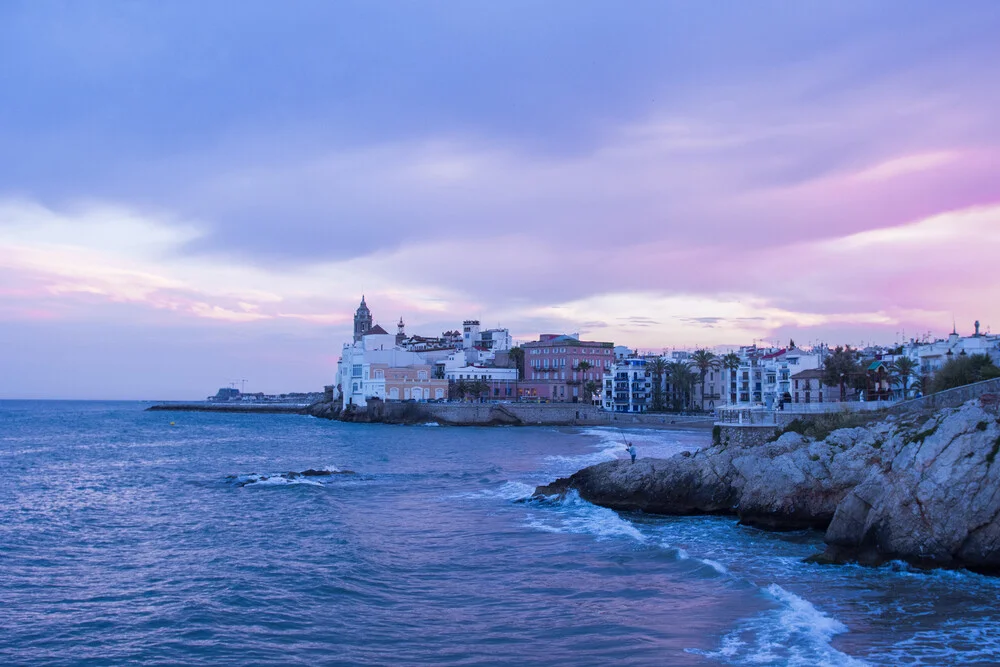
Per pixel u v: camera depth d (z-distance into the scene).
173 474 79.94
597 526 47.28
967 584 32.31
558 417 184.25
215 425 196.25
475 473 79.38
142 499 60.69
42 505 57.53
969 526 33.75
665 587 32.62
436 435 148.62
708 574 34.38
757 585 32.22
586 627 27.44
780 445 54.56
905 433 44.09
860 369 98.38
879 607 29.27
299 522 49.09
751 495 47.69
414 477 75.62
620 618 28.41
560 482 59.75
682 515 52.53
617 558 38.31
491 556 39.00
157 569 36.12
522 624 27.92
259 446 121.31
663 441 122.81
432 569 36.28
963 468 34.72
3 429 178.62
